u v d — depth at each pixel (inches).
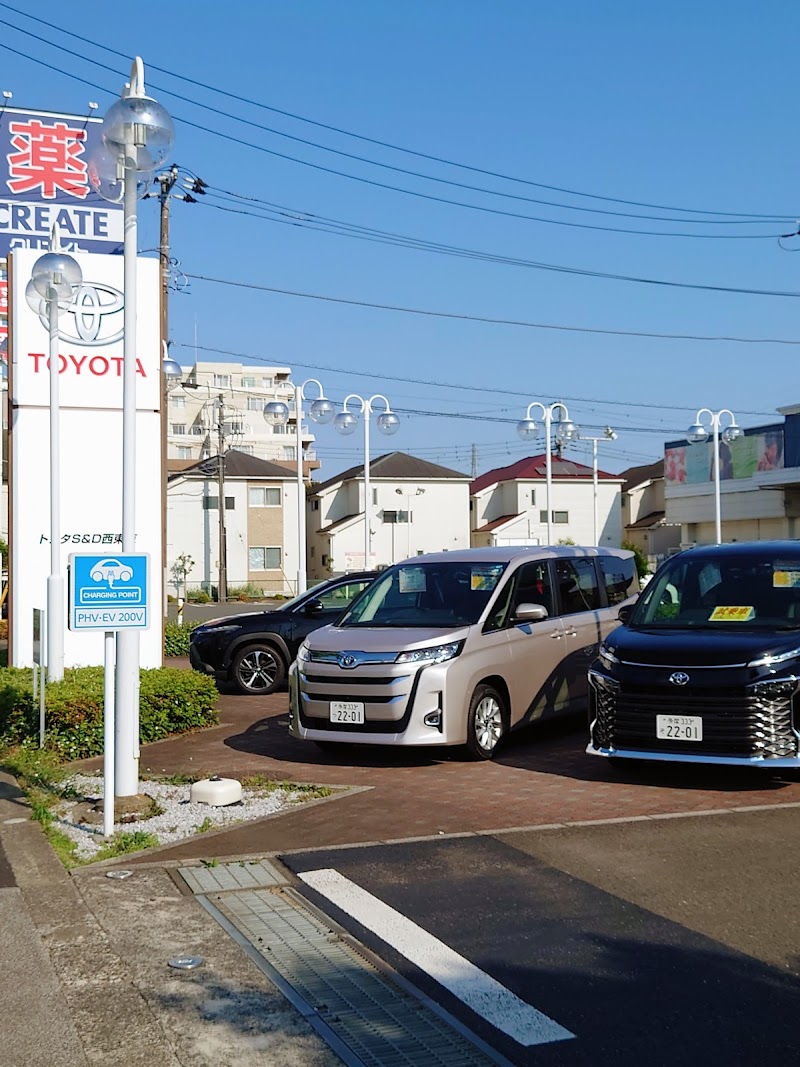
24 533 554.9
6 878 253.6
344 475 2704.2
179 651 870.4
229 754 410.3
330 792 333.7
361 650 372.2
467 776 357.1
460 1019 175.0
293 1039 168.7
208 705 468.4
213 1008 180.4
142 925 221.3
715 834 276.5
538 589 426.6
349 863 261.6
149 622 288.5
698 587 373.4
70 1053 164.9
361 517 2527.1
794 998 178.9
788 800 309.6
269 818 305.3
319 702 378.6
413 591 415.8
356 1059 161.5
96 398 560.1
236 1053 164.2
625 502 2677.2
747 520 1996.8
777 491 1897.1
